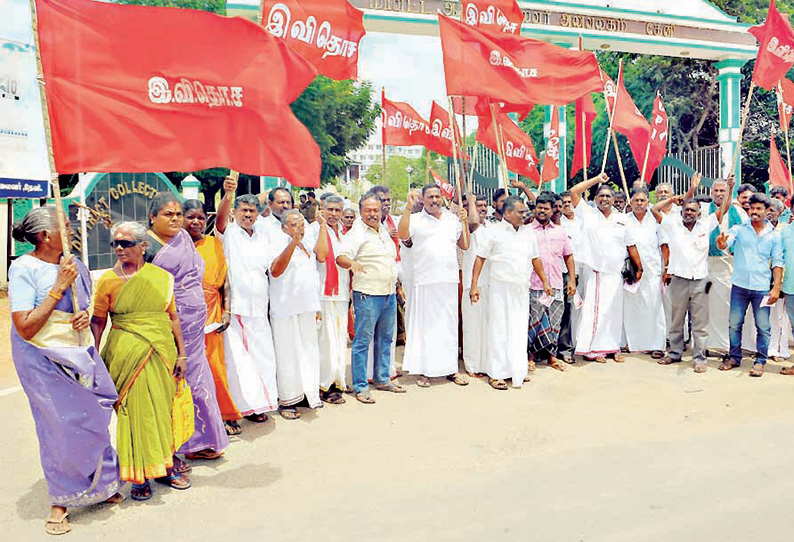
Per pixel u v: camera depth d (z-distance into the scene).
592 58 7.33
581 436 5.03
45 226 3.64
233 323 5.34
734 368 7.14
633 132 9.93
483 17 7.33
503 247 6.54
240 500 4.05
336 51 6.14
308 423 5.55
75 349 3.70
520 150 10.59
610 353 7.72
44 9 3.75
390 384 6.55
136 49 4.02
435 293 6.64
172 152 4.09
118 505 4.03
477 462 4.55
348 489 4.16
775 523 3.53
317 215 5.98
